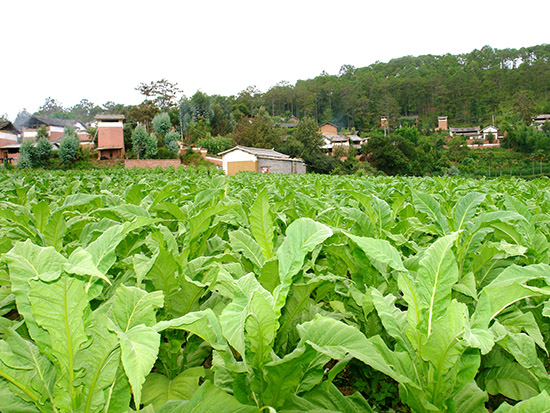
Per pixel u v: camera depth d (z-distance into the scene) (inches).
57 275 49.1
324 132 3865.7
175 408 55.0
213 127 3152.1
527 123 3629.4
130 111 2689.5
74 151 1624.0
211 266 91.1
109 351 54.3
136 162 1733.5
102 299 90.6
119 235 61.4
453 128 4052.7
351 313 98.6
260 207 85.2
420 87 4781.0
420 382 63.0
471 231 103.3
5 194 246.7
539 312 92.3
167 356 86.0
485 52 5703.7
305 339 57.4
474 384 69.9
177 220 144.6
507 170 2497.5
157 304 59.2
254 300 52.4
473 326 57.0
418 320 63.0
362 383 96.0
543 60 4859.7
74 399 52.9
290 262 65.0
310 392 67.6
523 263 112.0
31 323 51.4
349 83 5064.0
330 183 406.3
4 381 54.2
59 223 107.0
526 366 61.4
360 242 68.6
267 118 3843.5
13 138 2185.0
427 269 63.9
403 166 2459.4
